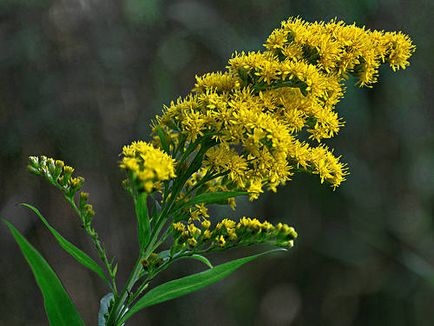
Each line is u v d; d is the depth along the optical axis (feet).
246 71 1.81
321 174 1.85
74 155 3.38
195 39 3.76
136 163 1.69
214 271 1.72
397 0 4.03
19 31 3.39
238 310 4.27
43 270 1.65
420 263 4.25
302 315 4.42
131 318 3.82
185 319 3.97
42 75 3.39
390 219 4.35
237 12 3.89
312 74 1.80
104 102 3.46
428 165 4.35
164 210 1.76
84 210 1.80
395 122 4.13
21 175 3.41
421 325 4.26
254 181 1.80
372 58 1.87
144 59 3.63
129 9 3.51
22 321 3.47
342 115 3.86
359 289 4.40
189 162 1.80
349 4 3.83
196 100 1.80
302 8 3.86
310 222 4.27
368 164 4.27
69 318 1.66
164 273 3.89
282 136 1.76
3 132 3.35
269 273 4.43
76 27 3.45
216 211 3.70
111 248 3.51
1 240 3.47
